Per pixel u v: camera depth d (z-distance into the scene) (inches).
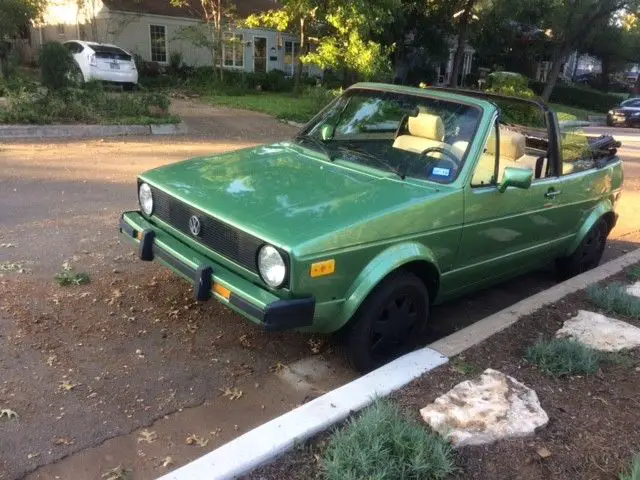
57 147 412.8
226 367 155.9
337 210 141.3
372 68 679.7
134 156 403.2
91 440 124.2
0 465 115.0
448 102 176.6
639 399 139.0
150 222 171.5
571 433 125.0
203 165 175.5
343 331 149.6
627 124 1120.2
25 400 133.8
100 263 211.2
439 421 122.7
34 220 251.8
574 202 212.5
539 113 199.0
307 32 892.0
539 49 1574.8
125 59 797.9
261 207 141.9
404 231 146.4
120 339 163.0
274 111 721.6
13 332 160.1
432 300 170.1
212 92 943.0
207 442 127.4
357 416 125.6
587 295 199.3
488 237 174.1
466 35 1172.5
